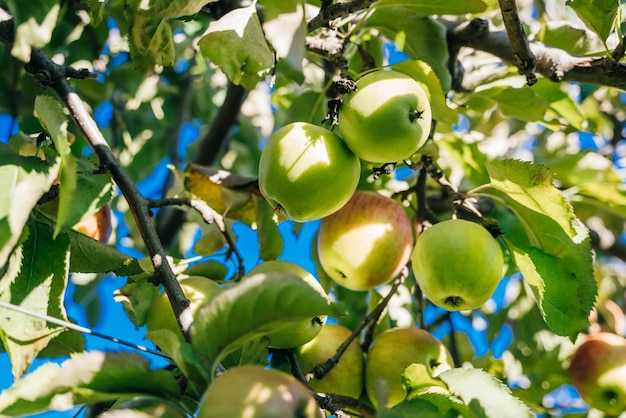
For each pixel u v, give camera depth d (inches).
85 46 136.0
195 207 93.4
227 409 52.9
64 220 70.3
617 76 99.5
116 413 57.1
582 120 118.3
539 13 150.7
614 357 126.0
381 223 105.0
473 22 113.8
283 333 88.4
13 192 71.6
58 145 72.6
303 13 70.1
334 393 97.1
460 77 120.6
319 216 89.4
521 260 95.4
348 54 116.0
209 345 58.7
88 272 87.1
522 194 93.4
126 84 141.9
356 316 148.9
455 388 76.9
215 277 103.2
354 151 88.3
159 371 59.0
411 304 125.0
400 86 86.7
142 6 86.0
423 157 106.2
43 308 78.3
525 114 121.2
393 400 97.5
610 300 153.4
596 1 93.1
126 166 149.2
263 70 82.7
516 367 153.4
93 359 58.1
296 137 86.8
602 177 137.0
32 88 129.4
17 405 56.4
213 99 180.2
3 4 84.2
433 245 94.0
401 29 107.2
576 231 90.9
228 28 81.0
